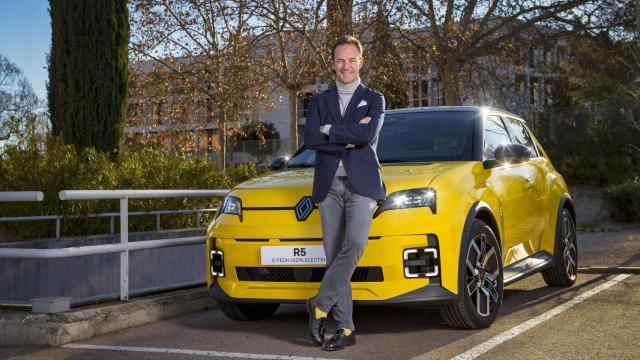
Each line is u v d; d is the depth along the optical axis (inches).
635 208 524.1
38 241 302.8
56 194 339.9
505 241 212.5
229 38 832.3
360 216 162.7
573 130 783.1
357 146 164.1
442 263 176.7
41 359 173.0
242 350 173.8
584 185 762.2
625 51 749.9
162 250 339.9
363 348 171.5
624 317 200.4
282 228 181.8
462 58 749.3
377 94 167.2
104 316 203.0
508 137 246.1
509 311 217.2
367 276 176.2
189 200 414.9
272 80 909.2
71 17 474.0
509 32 777.6
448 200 181.9
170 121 963.3
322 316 167.2
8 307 205.9
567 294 245.6
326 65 775.1
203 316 229.1
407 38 760.3
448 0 754.2
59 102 479.2
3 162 359.9
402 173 187.6
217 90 880.9
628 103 746.2
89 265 319.0
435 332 188.2
